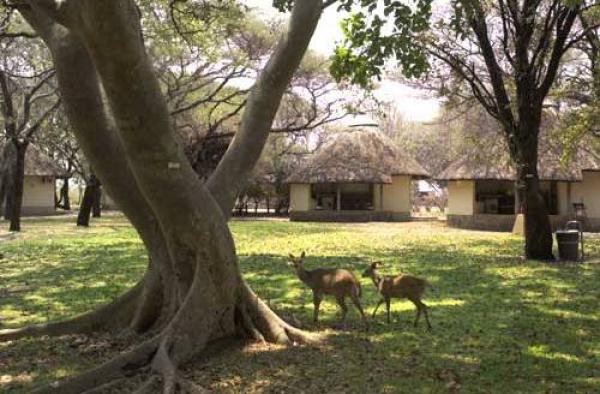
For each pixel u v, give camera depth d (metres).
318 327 7.49
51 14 6.14
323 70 26.88
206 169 34.53
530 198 14.70
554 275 12.02
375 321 7.87
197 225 5.95
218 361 6.06
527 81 14.42
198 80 26.86
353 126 36.88
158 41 16.52
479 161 24.95
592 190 27.84
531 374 5.71
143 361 5.67
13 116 24.72
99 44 4.57
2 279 11.72
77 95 6.15
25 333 7.03
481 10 13.40
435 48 15.73
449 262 14.09
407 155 37.38
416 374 5.68
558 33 13.92
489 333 7.26
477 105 27.48
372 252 16.34
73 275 12.20
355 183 35.09
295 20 6.82
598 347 6.65
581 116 18.25
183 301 6.44
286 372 5.73
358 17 8.45
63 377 5.54
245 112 7.29
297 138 43.09
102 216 39.03
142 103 4.96
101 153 6.45
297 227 27.75
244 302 6.80
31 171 39.09
